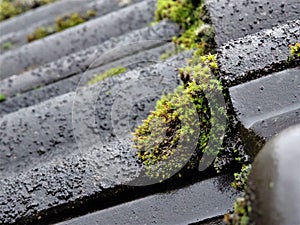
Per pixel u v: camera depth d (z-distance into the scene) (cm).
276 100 83
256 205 72
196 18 106
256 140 81
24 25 146
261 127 82
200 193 86
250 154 83
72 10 141
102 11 137
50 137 100
